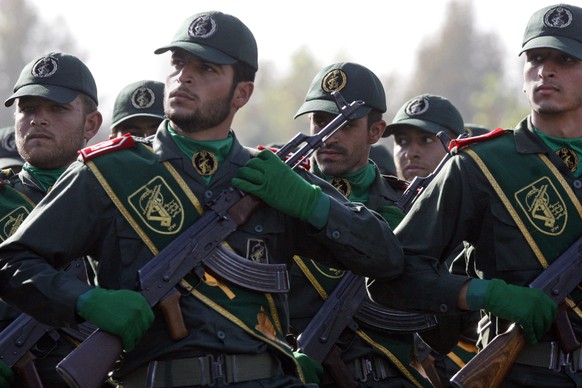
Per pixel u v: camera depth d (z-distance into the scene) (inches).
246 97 615.8
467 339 815.1
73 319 573.9
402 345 750.5
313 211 604.1
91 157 591.8
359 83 776.9
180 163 598.5
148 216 590.6
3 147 1019.3
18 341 700.0
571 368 629.6
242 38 608.7
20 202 742.5
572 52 631.2
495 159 641.0
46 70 751.1
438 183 642.2
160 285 581.6
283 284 606.2
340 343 738.8
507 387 639.1
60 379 712.4
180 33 606.5
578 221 636.7
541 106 637.9
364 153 776.3
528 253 634.2
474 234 647.1
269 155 604.4
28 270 577.9
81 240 587.8
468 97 6294.3
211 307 589.6
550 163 641.0
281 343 605.9
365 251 614.9
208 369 585.3
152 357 586.2
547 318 621.0
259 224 605.0
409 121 915.4
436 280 628.7
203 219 593.3
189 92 597.3
